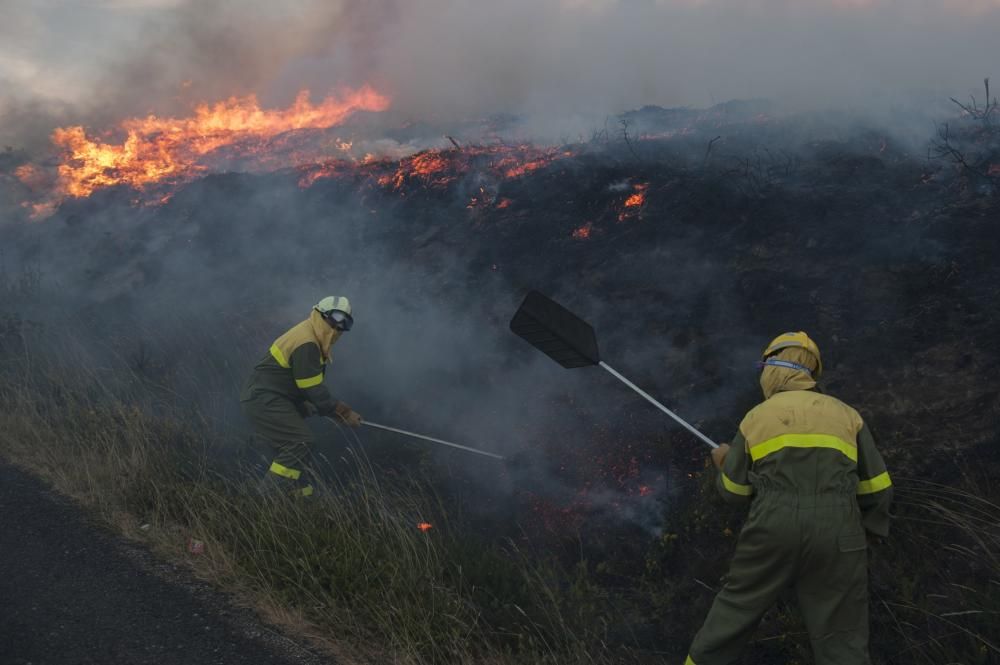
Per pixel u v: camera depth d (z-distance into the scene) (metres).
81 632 3.63
